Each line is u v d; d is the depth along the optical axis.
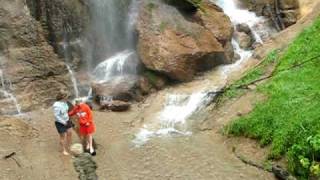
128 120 17.38
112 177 13.15
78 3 20.70
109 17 21.34
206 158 14.19
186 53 19.58
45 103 18.56
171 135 16.05
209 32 20.84
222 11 22.12
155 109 17.97
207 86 18.81
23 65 18.77
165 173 13.34
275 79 16.62
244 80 17.91
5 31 18.81
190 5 21.16
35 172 13.37
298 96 15.02
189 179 12.95
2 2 19.12
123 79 19.80
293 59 17.41
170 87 19.47
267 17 24.00
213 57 20.31
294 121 13.64
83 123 14.60
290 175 12.43
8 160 13.95
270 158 13.46
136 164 13.93
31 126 16.53
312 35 18.12
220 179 12.86
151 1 20.91
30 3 19.58
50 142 15.34
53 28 20.08
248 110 15.94
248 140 14.71
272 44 20.12
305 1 23.80
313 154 12.28
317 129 12.83
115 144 15.35
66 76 19.70
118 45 21.50
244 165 13.63
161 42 19.66
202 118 16.94
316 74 16.05
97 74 20.77
